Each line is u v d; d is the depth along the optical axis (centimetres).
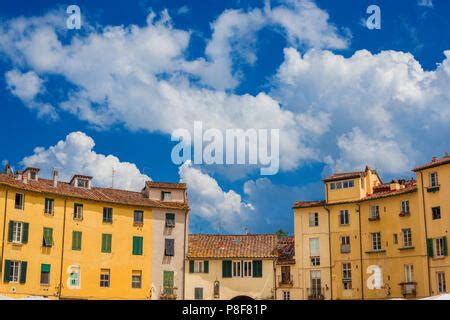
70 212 7862
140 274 8200
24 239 7400
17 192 7431
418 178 7581
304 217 8531
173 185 8769
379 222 7931
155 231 8394
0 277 7138
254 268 8356
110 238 8094
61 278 7644
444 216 7238
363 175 8300
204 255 8400
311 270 8294
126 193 8681
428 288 7300
